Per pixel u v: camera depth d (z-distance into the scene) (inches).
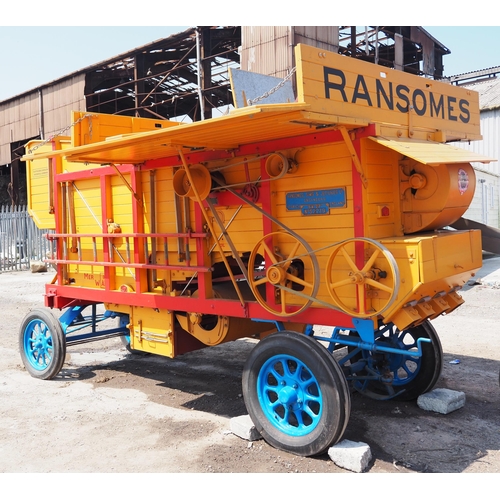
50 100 851.4
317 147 161.8
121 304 229.0
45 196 258.4
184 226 198.5
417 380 195.6
